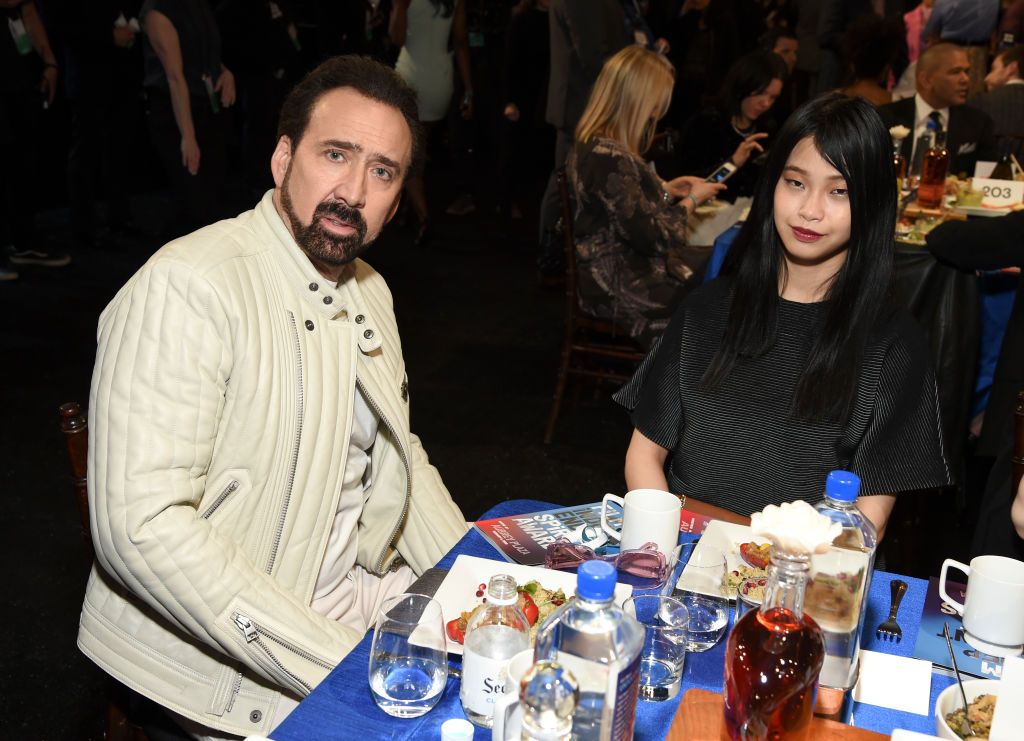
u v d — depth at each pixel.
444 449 3.66
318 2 6.40
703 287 1.81
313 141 1.44
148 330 1.36
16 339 4.40
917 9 6.07
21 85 4.97
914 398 1.64
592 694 0.88
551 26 5.02
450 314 5.14
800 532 0.92
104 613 1.46
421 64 6.34
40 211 6.45
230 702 1.44
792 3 7.83
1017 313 2.77
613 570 0.88
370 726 1.06
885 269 1.62
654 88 3.44
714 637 1.24
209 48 4.69
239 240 1.48
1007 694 0.99
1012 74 4.70
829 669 1.06
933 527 3.21
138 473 1.33
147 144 7.21
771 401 1.70
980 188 3.68
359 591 1.70
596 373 3.72
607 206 3.45
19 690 2.29
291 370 1.46
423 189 6.35
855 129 1.55
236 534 1.45
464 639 1.12
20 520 3.02
